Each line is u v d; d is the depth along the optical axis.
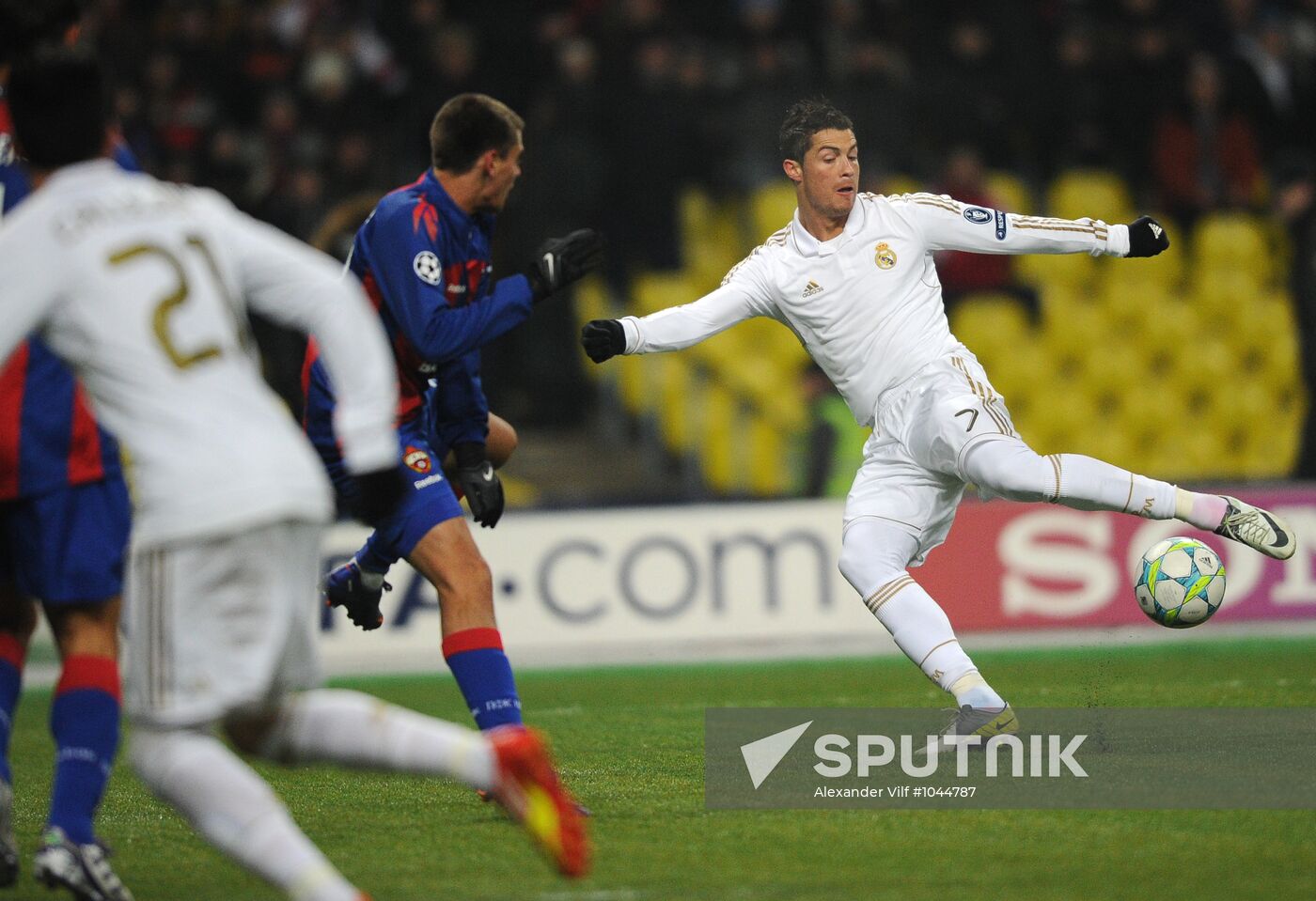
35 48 11.88
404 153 42.78
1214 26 47.00
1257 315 44.56
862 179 42.78
